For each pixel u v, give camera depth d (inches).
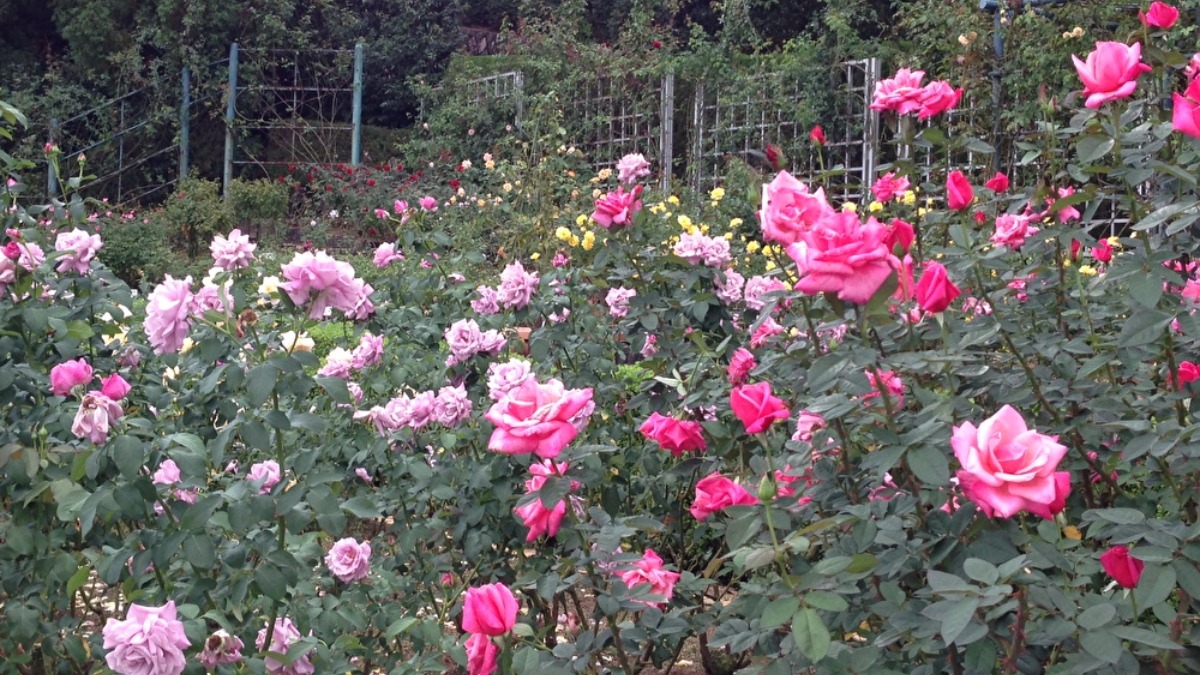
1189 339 82.7
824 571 57.6
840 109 490.9
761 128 504.7
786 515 66.4
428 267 162.9
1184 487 77.5
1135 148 86.7
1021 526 69.5
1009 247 106.1
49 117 665.6
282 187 617.3
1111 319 98.9
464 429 115.7
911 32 467.2
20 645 97.7
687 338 126.1
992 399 87.7
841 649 63.4
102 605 126.7
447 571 111.6
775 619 56.1
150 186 715.4
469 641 71.1
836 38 538.3
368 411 123.0
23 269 103.5
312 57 751.1
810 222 65.9
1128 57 81.5
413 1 772.6
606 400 135.4
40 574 93.7
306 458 88.4
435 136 638.5
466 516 108.6
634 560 78.1
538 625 111.0
